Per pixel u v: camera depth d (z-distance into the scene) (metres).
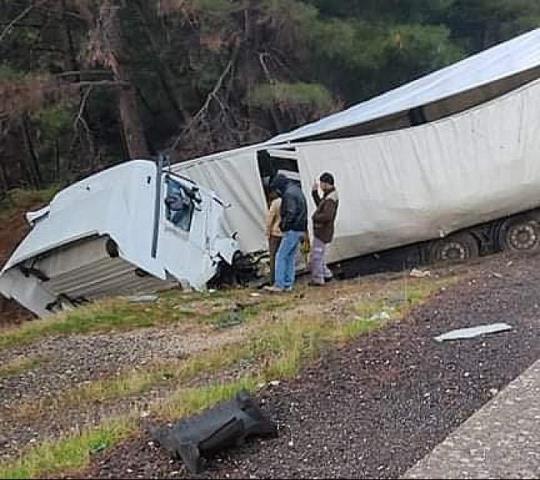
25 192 21.25
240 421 4.62
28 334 9.65
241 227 13.68
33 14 19.02
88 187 12.69
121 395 6.56
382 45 18.31
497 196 12.05
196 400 5.71
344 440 4.68
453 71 13.28
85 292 12.34
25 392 7.09
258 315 9.64
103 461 4.55
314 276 11.91
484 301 8.48
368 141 12.61
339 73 19.27
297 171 13.07
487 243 12.77
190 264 12.40
